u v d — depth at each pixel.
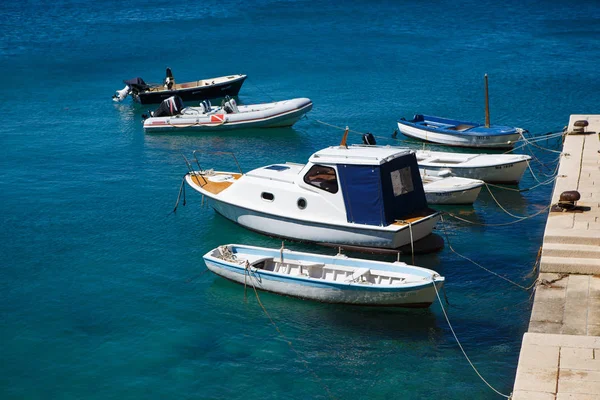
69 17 104.56
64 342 21.02
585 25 82.00
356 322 21.58
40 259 26.75
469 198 30.64
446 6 101.31
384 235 25.03
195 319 22.12
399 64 63.16
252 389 18.58
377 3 106.56
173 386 18.78
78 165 38.53
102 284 24.64
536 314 17.59
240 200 28.16
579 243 20.53
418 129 40.06
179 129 45.09
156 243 27.92
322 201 25.86
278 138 43.25
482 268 25.00
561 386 13.96
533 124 43.94
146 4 118.25
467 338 20.58
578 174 27.17
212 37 81.50
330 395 18.28
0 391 18.75
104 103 53.84
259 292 23.47
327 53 69.38
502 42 72.75
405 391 18.34
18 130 46.16
